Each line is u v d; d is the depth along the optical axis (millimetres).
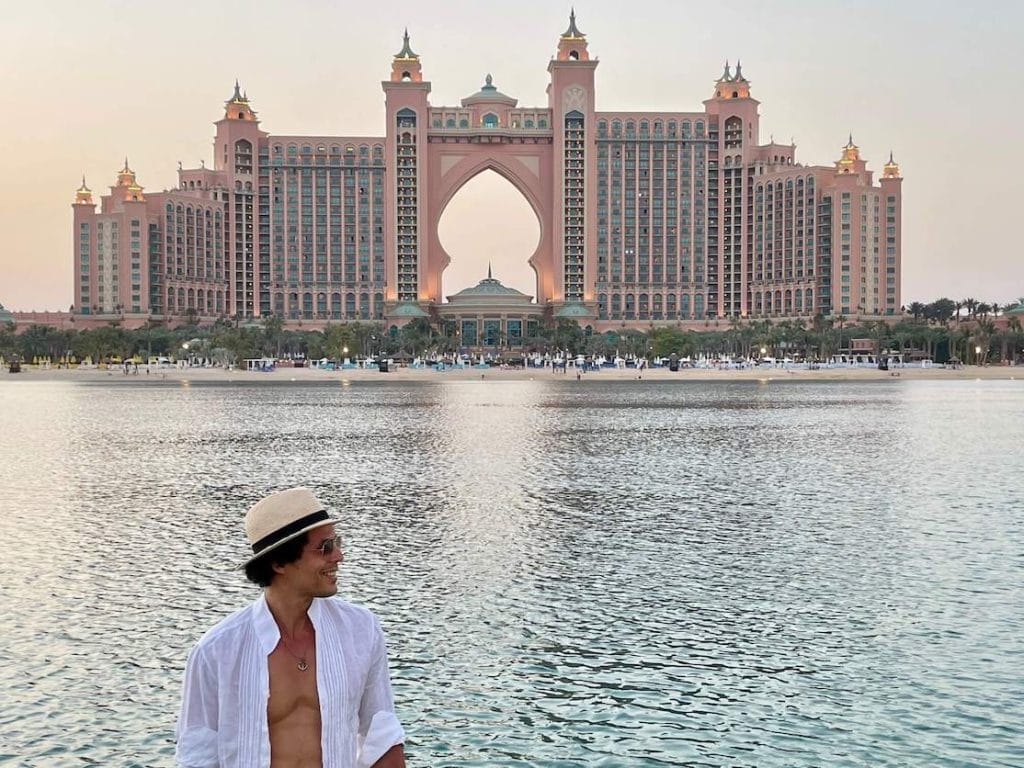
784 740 17500
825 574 28969
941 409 111812
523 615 24828
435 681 20344
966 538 34344
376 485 48344
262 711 6605
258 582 6898
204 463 58500
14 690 19844
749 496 44469
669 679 20406
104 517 39031
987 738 17422
